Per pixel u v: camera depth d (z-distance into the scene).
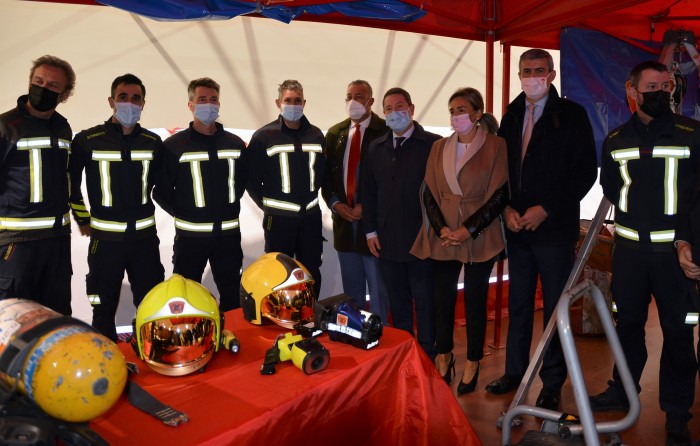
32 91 2.93
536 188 3.22
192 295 1.86
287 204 3.76
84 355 1.34
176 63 4.09
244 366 1.93
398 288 3.61
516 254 3.43
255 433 1.56
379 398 2.05
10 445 1.22
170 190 3.48
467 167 3.30
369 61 4.77
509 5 4.12
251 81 4.36
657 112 2.77
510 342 3.59
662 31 4.63
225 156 3.53
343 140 4.01
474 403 3.47
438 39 4.99
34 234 3.04
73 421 1.37
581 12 3.62
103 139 3.20
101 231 3.24
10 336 1.40
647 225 2.85
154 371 1.87
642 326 3.09
